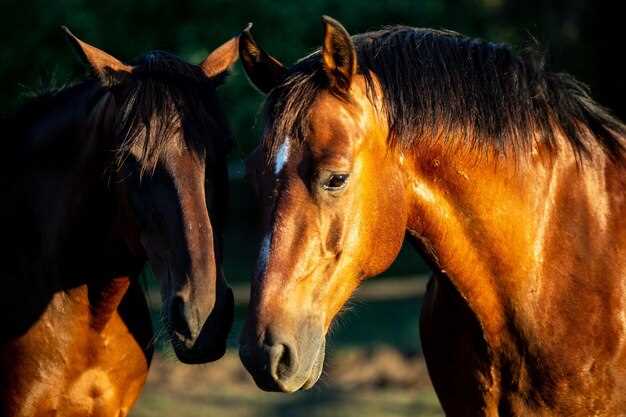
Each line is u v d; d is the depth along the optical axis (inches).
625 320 244.8
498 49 251.9
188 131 270.5
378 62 241.0
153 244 271.4
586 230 247.6
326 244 226.2
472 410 259.0
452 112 238.8
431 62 241.9
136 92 272.4
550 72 259.8
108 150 285.7
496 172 242.5
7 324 301.3
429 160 241.1
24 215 305.0
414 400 564.4
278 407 556.1
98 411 305.9
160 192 266.4
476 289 248.7
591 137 257.4
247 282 1013.8
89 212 295.3
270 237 224.7
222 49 303.7
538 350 245.3
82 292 298.2
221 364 665.6
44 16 806.5
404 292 1018.1
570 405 246.1
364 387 601.6
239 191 1295.5
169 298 263.4
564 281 245.1
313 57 238.2
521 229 244.1
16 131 316.8
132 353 310.7
